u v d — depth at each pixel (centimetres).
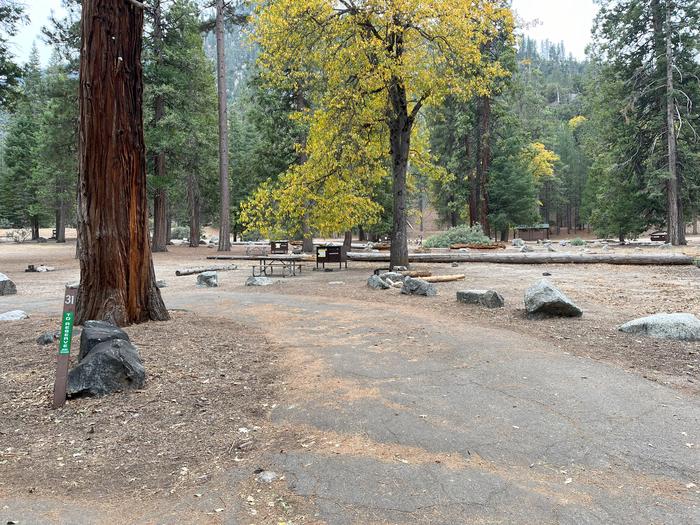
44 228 8375
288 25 1484
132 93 747
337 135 1594
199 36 3184
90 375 479
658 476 332
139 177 759
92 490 325
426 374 566
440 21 1452
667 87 2842
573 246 3609
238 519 286
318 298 1152
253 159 3453
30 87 4328
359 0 1491
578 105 9088
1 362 566
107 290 732
